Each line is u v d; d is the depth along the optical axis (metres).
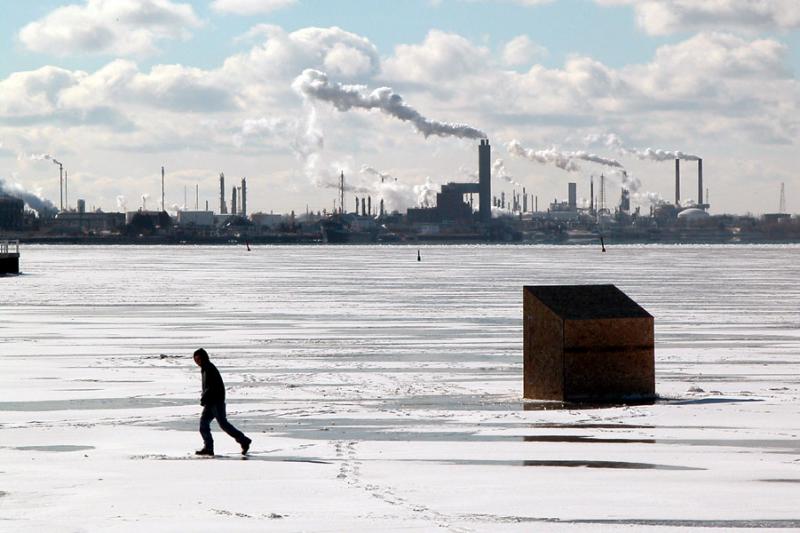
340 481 47.41
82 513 41.91
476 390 75.44
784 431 58.88
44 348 104.94
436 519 40.78
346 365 91.00
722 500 43.59
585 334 69.94
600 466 50.25
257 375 84.19
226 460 52.19
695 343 108.94
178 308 163.38
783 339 113.12
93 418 64.50
